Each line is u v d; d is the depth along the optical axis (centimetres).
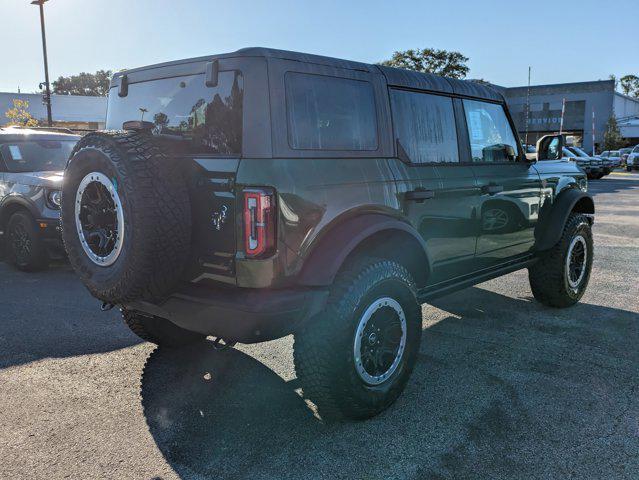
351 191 303
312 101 295
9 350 425
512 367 392
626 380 370
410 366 337
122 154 267
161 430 308
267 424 315
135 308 326
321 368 292
